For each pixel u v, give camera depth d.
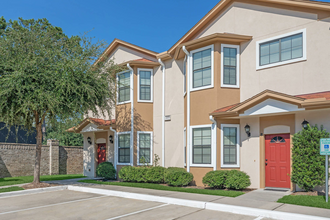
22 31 13.55
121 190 11.81
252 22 12.74
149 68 16.62
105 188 12.55
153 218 7.66
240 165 12.34
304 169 9.62
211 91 12.73
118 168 16.52
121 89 16.97
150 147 16.11
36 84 12.38
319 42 10.91
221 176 11.38
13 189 12.63
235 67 12.94
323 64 10.75
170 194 10.60
